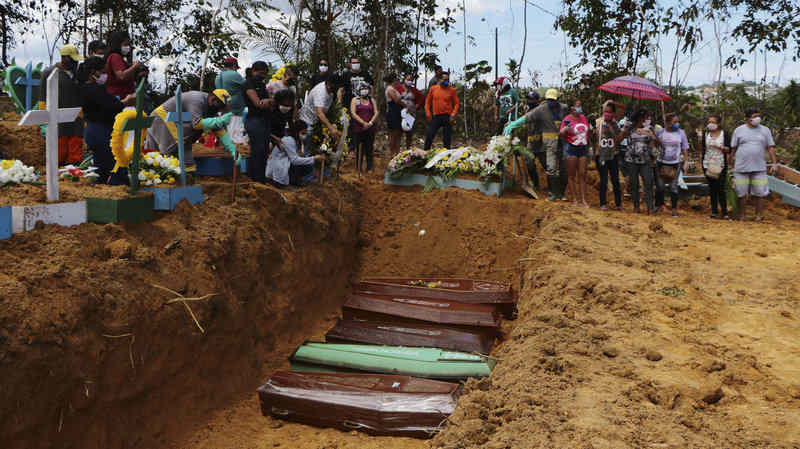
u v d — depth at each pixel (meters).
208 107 7.45
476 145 16.28
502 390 3.87
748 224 9.54
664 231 8.43
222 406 5.61
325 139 9.73
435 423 4.80
